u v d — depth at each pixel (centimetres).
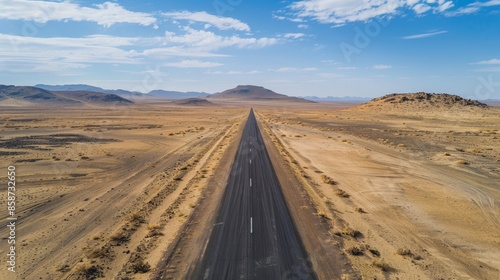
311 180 3069
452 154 4600
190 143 5544
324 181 3041
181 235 1719
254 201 2327
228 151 4588
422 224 2047
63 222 1925
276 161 3888
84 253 1530
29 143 5006
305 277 1323
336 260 1486
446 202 2514
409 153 4738
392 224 2023
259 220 1953
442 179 3234
